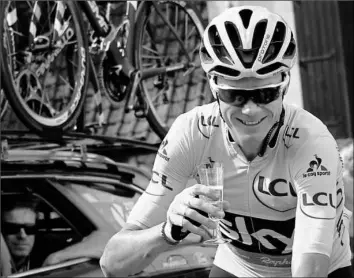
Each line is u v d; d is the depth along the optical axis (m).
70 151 3.72
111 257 2.03
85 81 3.87
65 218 3.63
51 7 3.70
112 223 3.90
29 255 3.43
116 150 4.02
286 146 2.00
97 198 3.84
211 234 1.91
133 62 4.17
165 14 4.41
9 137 3.39
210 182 1.88
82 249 3.70
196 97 4.57
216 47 1.90
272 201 2.07
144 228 2.05
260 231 2.18
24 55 3.52
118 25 4.12
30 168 3.49
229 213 2.17
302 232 1.88
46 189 3.56
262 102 1.86
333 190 1.92
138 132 4.18
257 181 2.06
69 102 3.76
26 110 3.48
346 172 4.32
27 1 3.56
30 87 3.54
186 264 4.18
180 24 4.51
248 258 2.35
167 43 4.42
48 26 3.68
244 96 1.86
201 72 4.62
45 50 3.64
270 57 1.86
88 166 3.82
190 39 4.57
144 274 3.88
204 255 4.33
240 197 2.11
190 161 2.10
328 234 1.87
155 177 2.09
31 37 3.56
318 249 1.84
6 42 3.38
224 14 1.96
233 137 2.01
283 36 1.90
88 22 3.95
